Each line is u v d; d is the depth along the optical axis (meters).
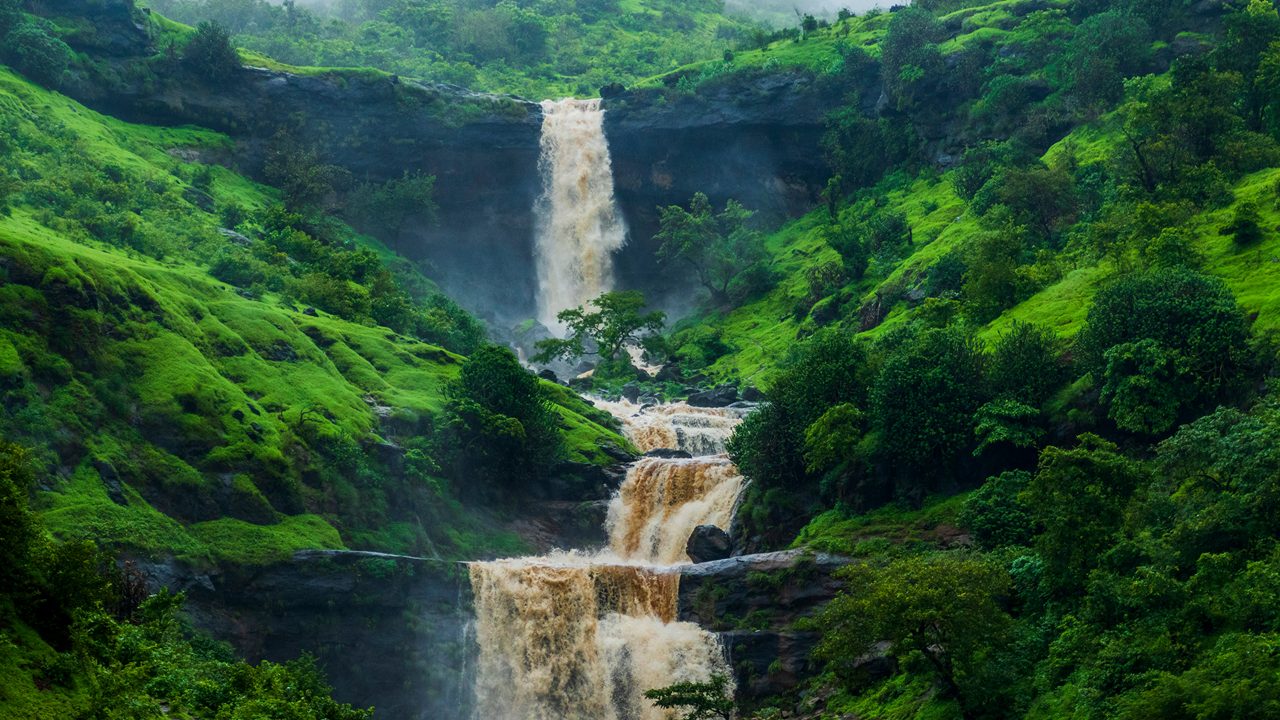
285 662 68.75
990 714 54.25
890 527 71.88
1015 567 60.22
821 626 58.44
